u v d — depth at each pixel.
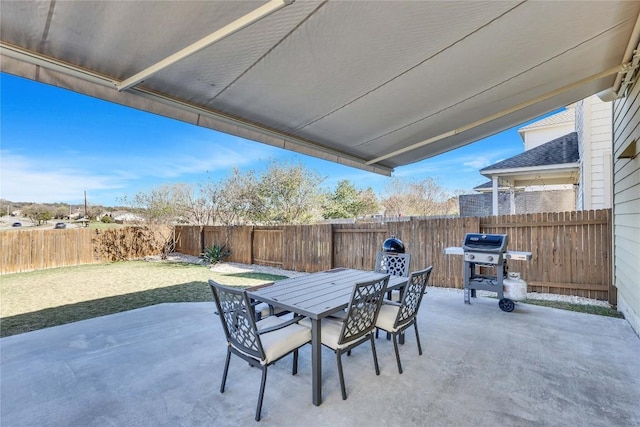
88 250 10.39
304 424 2.04
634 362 2.84
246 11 1.77
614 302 4.62
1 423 2.07
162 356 3.06
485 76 2.94
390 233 6.83
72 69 2.04
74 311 4.77
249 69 2.41
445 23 2.12
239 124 3.25
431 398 2.32
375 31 2.12
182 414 2.16
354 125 3.74
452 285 6.09
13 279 7.55
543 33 2.39
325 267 7.83
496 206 8.70
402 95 3.12
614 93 4.02
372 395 2.37
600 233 4.97
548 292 5.41
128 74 2.23
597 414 2.12
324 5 1.82
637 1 2.15
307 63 2.41
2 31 1.71
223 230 10.80
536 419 2.07
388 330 2.79
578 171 7.96
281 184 11.87
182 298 5.54
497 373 2.68
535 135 12.10
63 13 1.64
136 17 1.72
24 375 2.70
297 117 3.36
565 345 3.24
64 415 2.15
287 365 2.89
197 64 2.26
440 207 17.88
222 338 3.52
